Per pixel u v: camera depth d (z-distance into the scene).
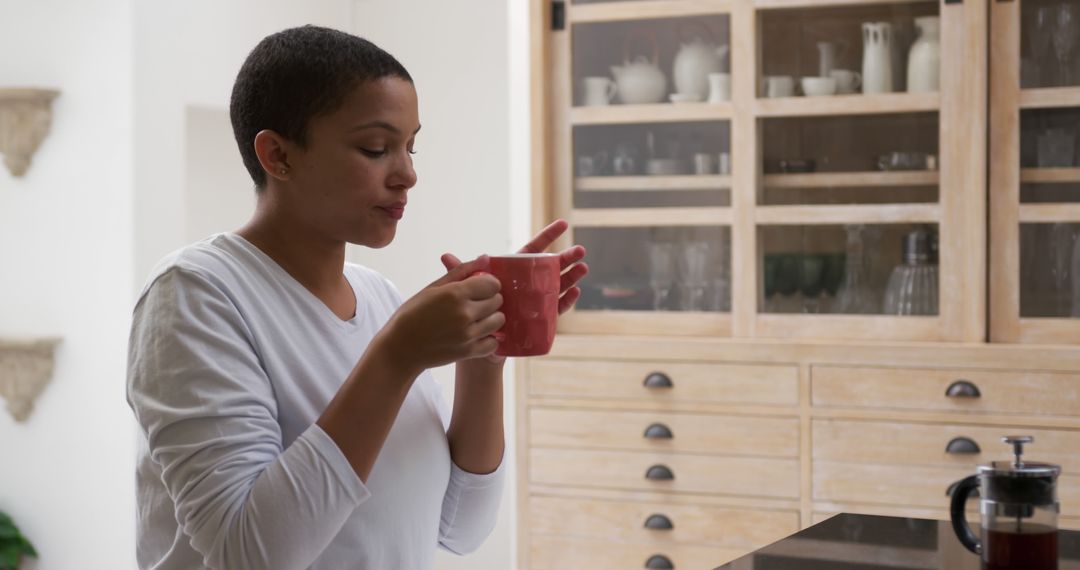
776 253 3.20
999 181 3.01
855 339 3.12
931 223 3.05
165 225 3.65
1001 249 3.01
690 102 3.28
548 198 3.40
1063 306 2.96
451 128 4.01
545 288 1.14
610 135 3.35
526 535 3.32
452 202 4.02
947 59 3.02
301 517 1.02
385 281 1.36
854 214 3.13
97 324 3.64
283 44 1.14
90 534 3.69
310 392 1.15
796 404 3.07
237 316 1.11
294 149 1.13
